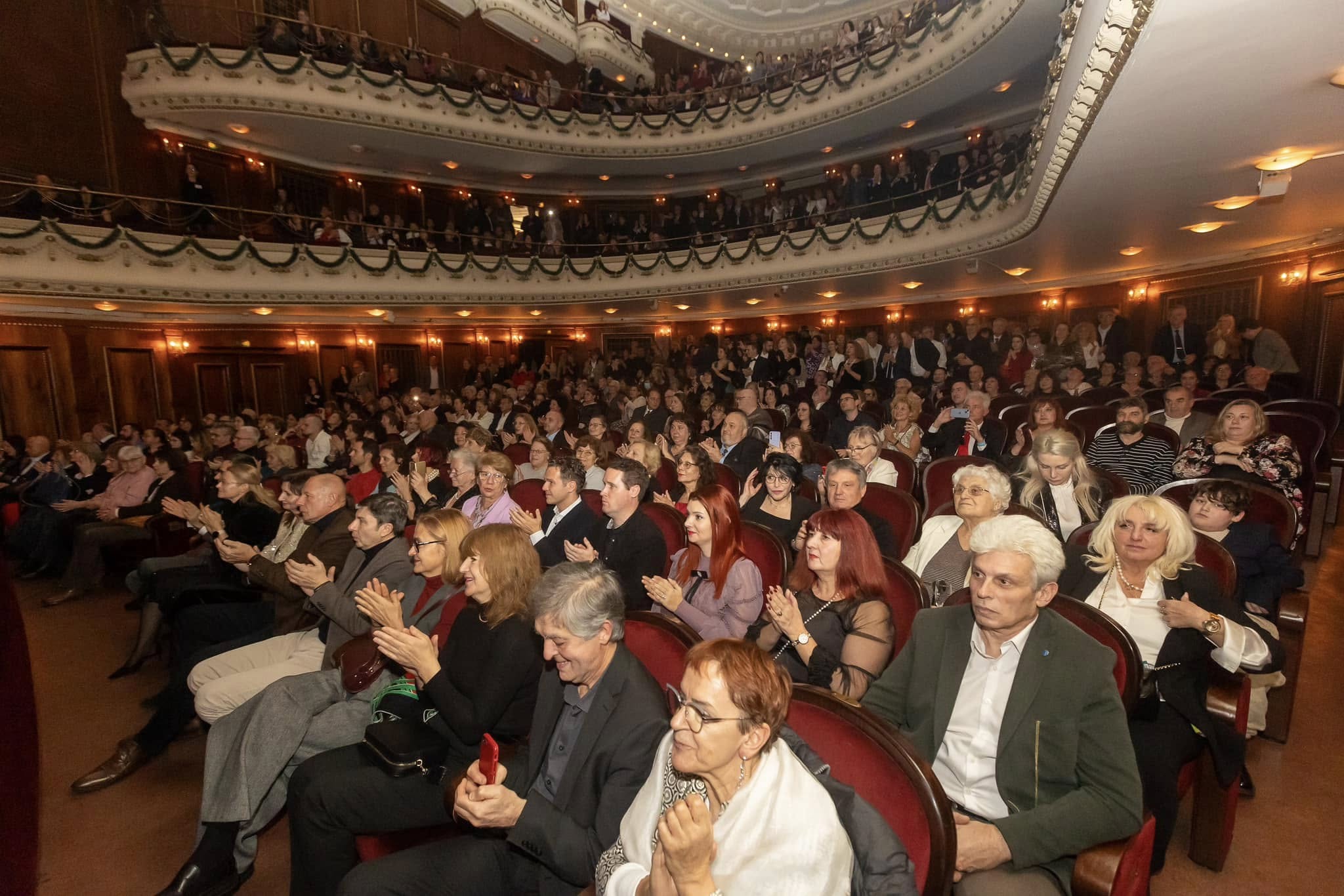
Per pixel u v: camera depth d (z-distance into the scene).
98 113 11.20
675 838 1.13
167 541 5.38
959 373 9.98
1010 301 12.36
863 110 13.74
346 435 6.18
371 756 2.12
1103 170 5.30
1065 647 1.70
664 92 18.39
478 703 2.01
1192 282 9.58
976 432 5.17
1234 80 3.60
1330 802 2.53
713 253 14.33
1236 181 5.48
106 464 6.78
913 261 11.18
